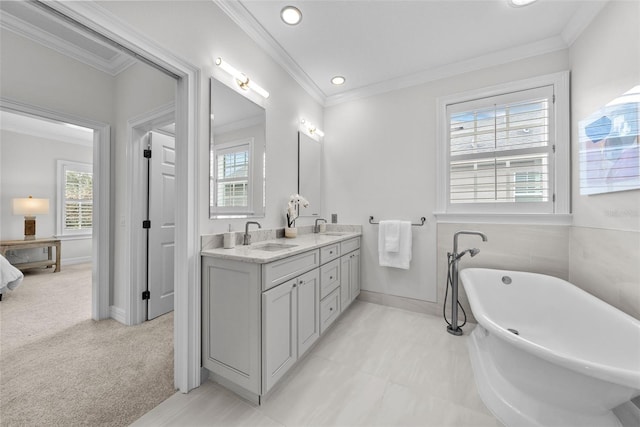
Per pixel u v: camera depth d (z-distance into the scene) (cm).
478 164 240
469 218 242
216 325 150
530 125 220
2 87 184
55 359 176
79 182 496
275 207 234
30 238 420
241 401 140
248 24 194
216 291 150
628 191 143
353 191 303
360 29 204
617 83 152
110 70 245
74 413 129
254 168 207
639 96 135
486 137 238
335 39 216
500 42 218
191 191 153
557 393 116
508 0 174
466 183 246
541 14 186
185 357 147
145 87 218
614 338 134
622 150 147
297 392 147
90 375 159
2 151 411
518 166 226
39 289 331
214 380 158
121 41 121
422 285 264
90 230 510
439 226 256
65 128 435
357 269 282
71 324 231
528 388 125
